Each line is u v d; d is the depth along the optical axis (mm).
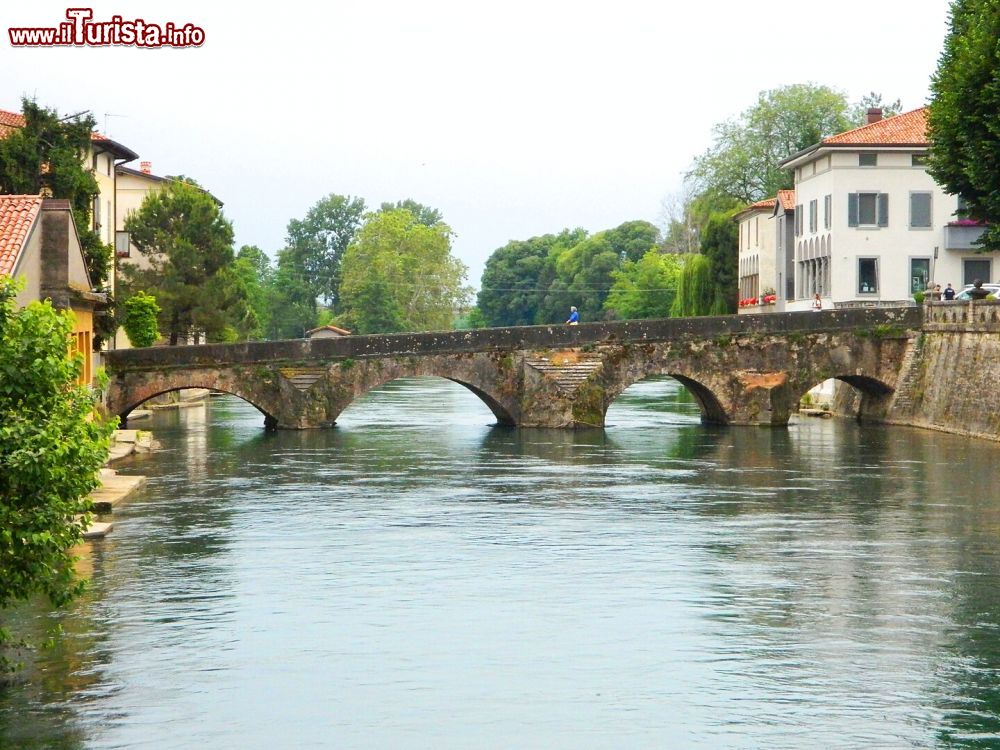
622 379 73875
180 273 97562
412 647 28688
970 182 61625
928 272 88062
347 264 176750
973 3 63656
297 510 45000
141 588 33688
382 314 170250
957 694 25750
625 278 178250
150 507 45625
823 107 121938
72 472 24859
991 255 88000
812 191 94000
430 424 77312
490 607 31812
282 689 26094
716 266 119312
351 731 24000
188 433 71562
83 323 55438
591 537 40094
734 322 74438
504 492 49219
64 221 48312
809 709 25000
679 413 85500
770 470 55312
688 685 26281
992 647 28594
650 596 32844
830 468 55812
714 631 29797
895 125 90062
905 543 39188
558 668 27281
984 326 67250
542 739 23609
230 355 70875
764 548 38469
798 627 30094
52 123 66375
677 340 74188
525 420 73688
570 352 74062
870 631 29781
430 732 23953
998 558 37094
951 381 70625
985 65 59375
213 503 46531
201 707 25156
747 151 123000
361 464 57719
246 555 37438
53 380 24625
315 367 72562
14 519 24094
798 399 74562
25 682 26469
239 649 28531
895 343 75062
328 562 36562
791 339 74562
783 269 104000
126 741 23531
